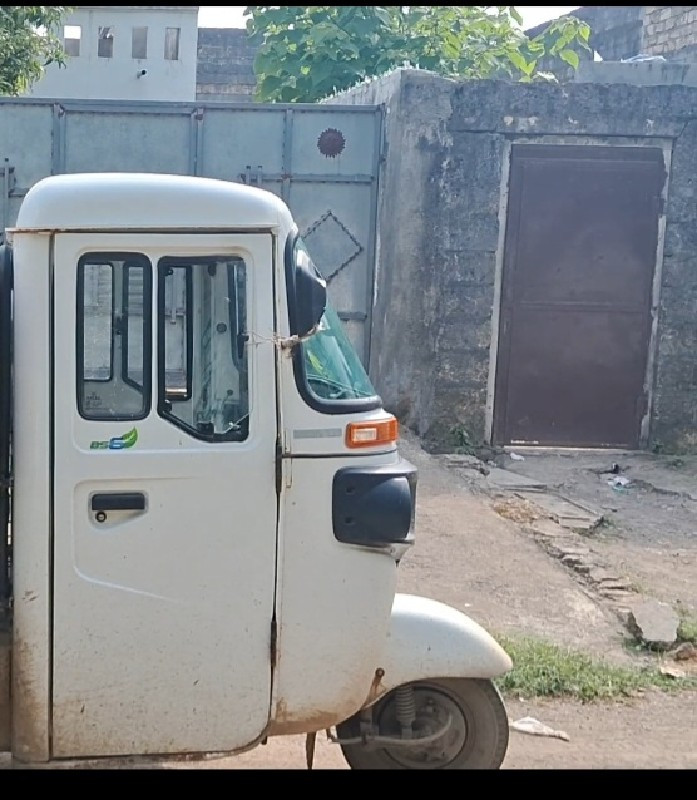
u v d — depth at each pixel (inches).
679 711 222.7
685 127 454.6
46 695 146.0
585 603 279.7
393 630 159.5
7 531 145.1
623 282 463.5
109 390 147.5
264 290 146.3
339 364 154.9
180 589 146.6
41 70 618.8
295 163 462.0
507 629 258.8
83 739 148.0
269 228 146.3
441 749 165.5
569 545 323.9
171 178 148.3
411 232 446.3
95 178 146.7
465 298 451.5
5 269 143.6
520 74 704.4
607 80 534.0
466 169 446.6
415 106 441.1
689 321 465.7
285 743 196.4
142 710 148.1
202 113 454.9
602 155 454.9
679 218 459.8
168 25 1077.1
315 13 652.7
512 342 461.4
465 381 455.5
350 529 149.5
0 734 148.4
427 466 409.7
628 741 206.4
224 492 146.5
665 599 285.7
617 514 372.5
